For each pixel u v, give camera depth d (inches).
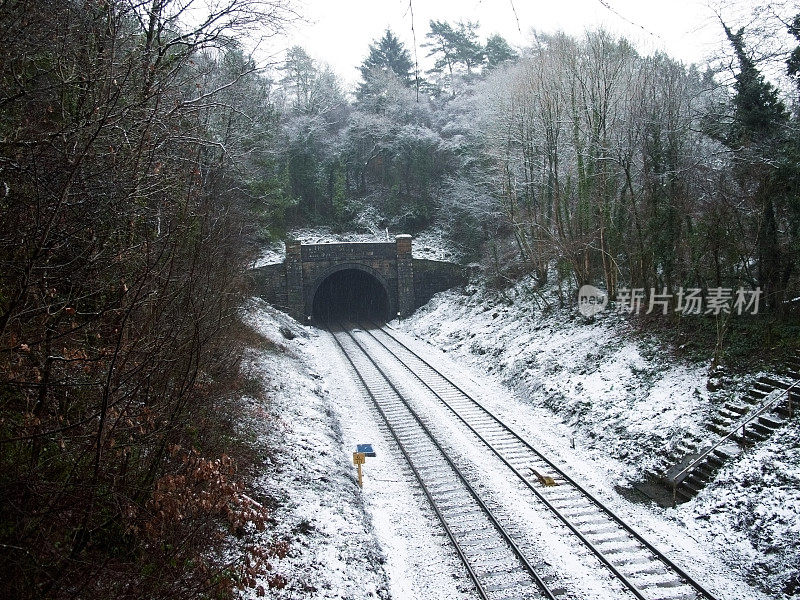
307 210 1968.5
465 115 1948.8
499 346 1090.1
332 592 379.9
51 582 226.5
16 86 264.5
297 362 1025.5
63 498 239.5
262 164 1237.1
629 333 842.8
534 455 649.6
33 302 249.1
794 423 522.6
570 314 1030.4
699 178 744.3
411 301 1647.4
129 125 286.8
